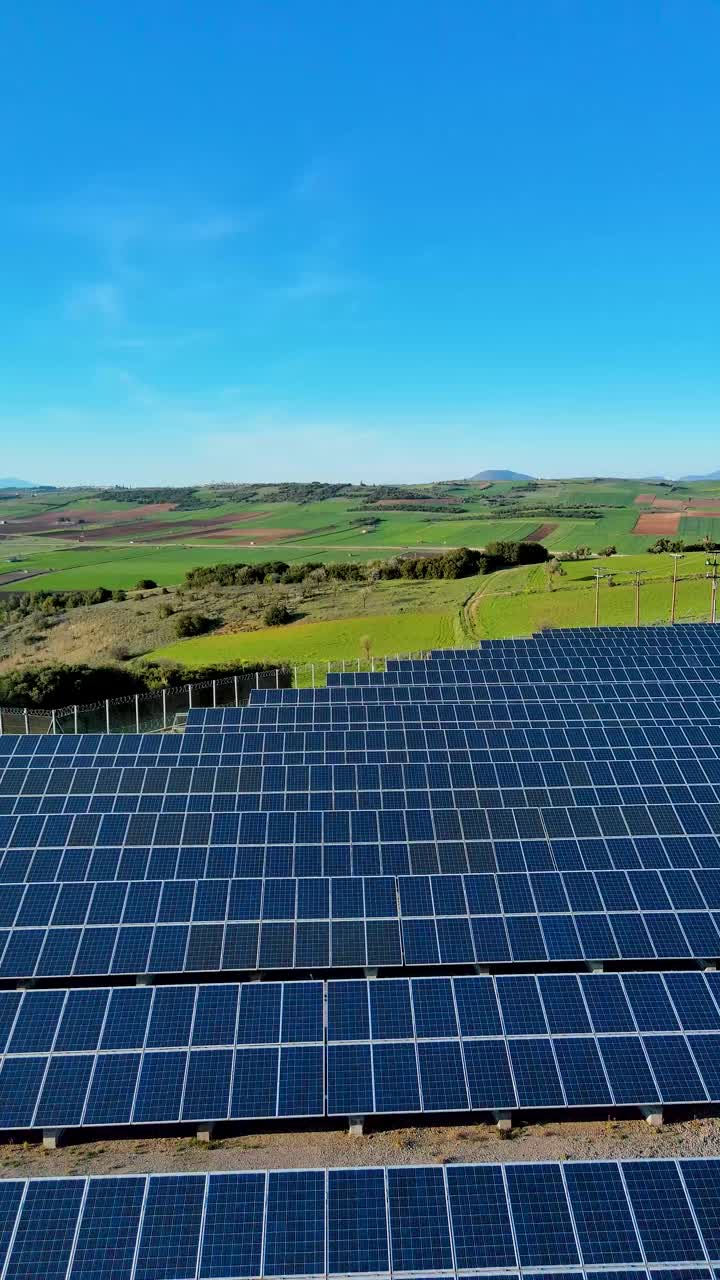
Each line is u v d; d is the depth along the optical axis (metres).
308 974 25.39
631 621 102.56
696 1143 19.66
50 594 145.62
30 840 30.08
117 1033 20.67
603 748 41.59
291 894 26.16
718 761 37.50
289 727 46.81
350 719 47.91
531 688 54.97
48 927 25.42
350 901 25.94
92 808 33.84
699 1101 19.62
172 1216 15.76
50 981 25.88
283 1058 20.22
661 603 110.88
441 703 49.09
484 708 48.34
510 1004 21.28
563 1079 19.94
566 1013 21.11
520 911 25.72
